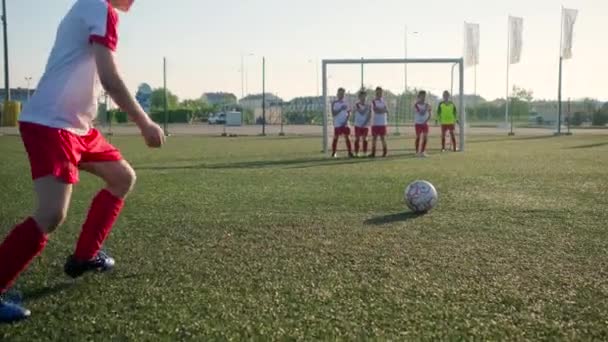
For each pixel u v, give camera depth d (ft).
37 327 9.54
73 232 17.26
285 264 13.32
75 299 10.95
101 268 12.66
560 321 9.66
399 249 14.78
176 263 13.46
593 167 39.06
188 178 32.71
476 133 115.75
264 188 27.89
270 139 90.43
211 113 231.50
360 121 53.11
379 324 9.51
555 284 11.73
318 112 183.11
